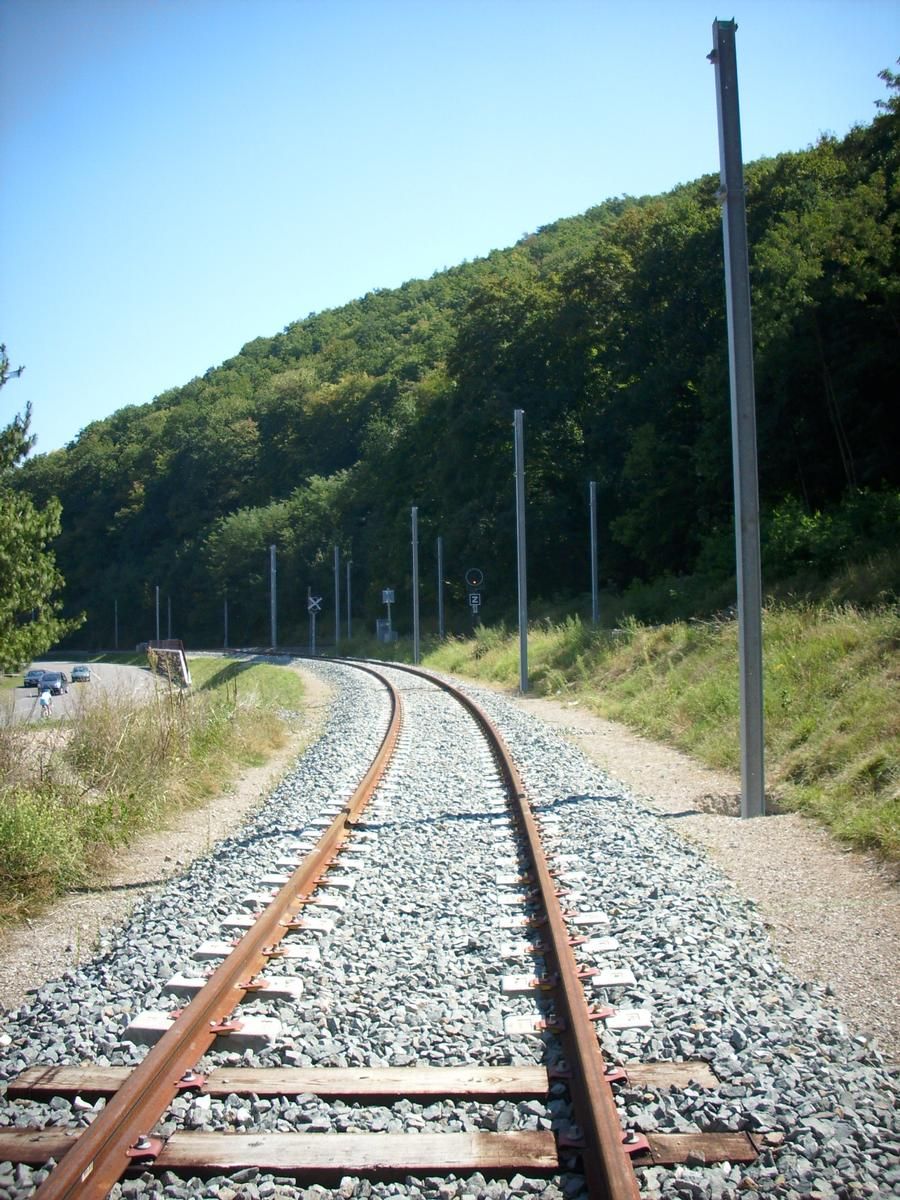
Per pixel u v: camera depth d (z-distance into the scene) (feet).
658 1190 12.59
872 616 53.06
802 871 27.91
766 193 127.44
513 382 198.70
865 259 95.96
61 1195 12.09
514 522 191.21
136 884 29.32
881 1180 12.75
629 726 63.98
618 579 180.04
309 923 23.35
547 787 41.09
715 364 118.73
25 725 45.03
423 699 90.12
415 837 32.89
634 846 30.35
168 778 41.96
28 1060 16.79
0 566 72.23
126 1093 14.19
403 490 259.80
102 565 457.68
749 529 36.35
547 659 108.37
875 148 110.42
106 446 478.59
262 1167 13.29
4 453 73.72
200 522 418.31
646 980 19.54
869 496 88.28
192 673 204.64
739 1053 16.28
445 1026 17.83
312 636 262.26
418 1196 12.73
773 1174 12.89
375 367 462.60
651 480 142.41
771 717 46.65
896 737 36.04
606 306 177.88
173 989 19.76
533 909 24.66
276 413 440.45
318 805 39.17
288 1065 16.44
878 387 106.11
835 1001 18.80
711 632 73.56
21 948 23.57
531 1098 15.14
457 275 604.90
